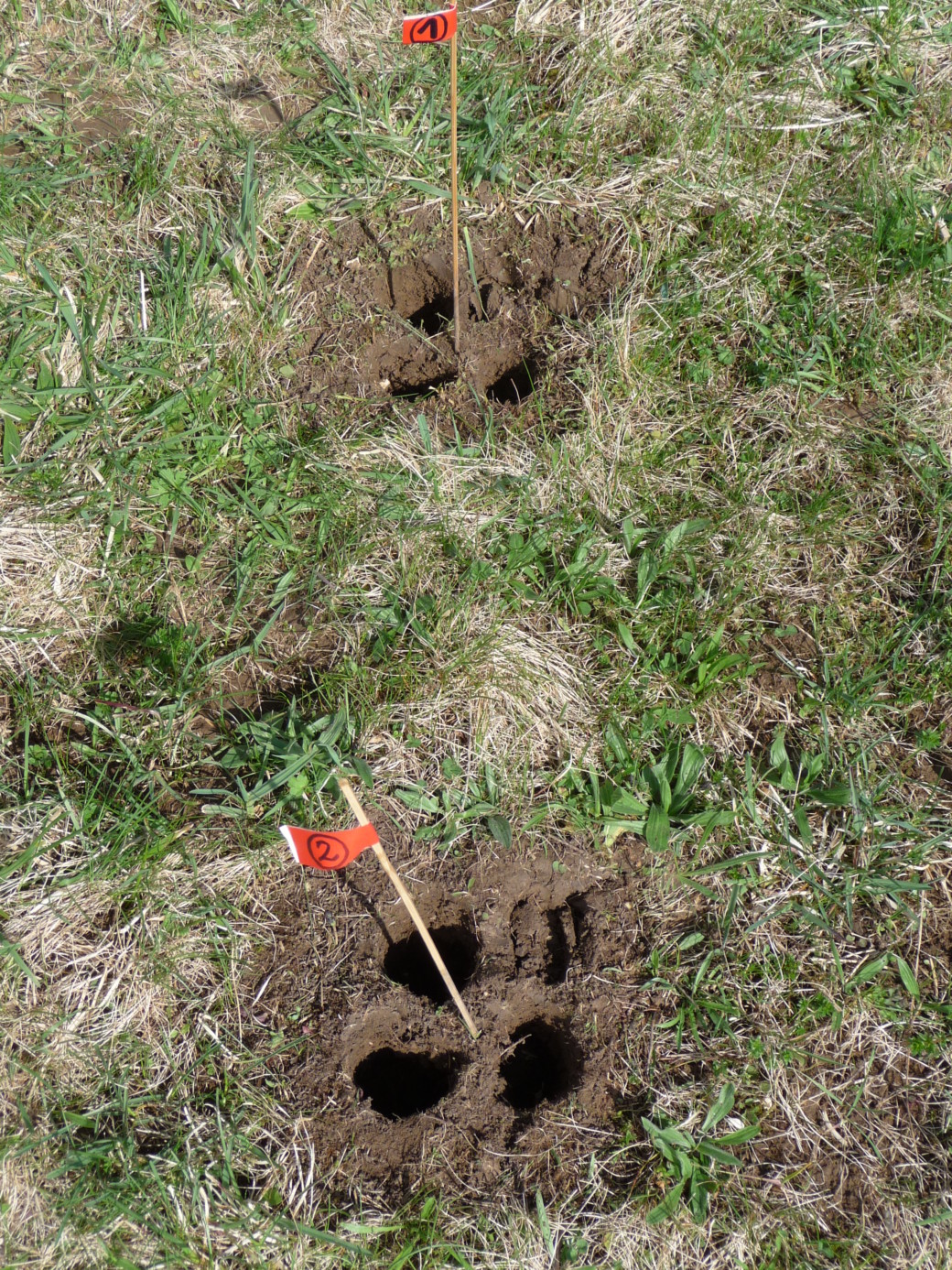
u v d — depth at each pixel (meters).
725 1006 1.46
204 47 1.93
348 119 1.88
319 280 1.80
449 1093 1.43
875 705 1.59
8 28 1.91
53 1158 1.39
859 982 1.47
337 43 1.94
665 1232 1.38
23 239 1.76
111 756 1.53
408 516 1.64
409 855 1.51
